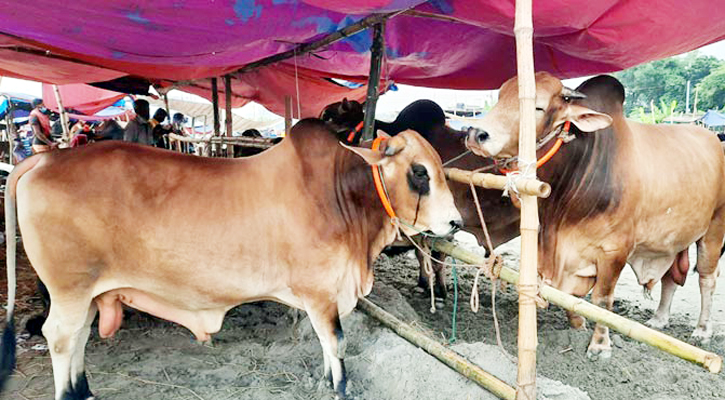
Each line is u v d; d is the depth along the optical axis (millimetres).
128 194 2969
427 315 5098
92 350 4094
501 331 4645
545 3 3402
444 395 2984
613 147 3729
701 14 3639
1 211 8484
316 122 3332
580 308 2490
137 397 3363
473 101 22656
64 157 3008
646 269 4512
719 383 3590
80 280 2949
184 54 4688
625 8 3596
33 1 3260
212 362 3889
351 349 3996
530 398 2500
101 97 12336
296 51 5340
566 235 3828
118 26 3789
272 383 3561
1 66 6598
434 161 3090
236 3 3549
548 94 3311
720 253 4617
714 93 45781
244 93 9930
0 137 20016
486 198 4602
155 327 4578
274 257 3113
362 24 4184
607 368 3807
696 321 5035
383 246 3488
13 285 3021
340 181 3254
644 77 53562
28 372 3730
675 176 4039
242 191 3117
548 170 3717
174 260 3006
